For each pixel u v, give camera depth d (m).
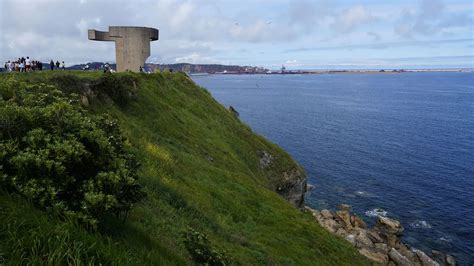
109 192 7.25
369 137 89.44
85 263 5.78
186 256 10.26
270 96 192.75
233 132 41.62
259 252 16.67
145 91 33.25
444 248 40.62
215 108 45.09
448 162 68.19
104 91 25.86
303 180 43.59
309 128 100.69
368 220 46.88
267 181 36.84
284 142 84.50
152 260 7.22
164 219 13.04
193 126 34.31
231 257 13.67
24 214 5.91
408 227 44.97
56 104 7.52
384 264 34.41
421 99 180.00
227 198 22.47
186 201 17.23
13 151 6.61
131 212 11.15
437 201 51.56
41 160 6.46
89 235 6.29
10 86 8.72
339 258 23.00
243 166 33.56
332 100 173.62
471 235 42.91
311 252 21.03
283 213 25.44
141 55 39.47
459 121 112.12
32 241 5.54
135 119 26.97
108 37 39.00
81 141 7.46
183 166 23.36
